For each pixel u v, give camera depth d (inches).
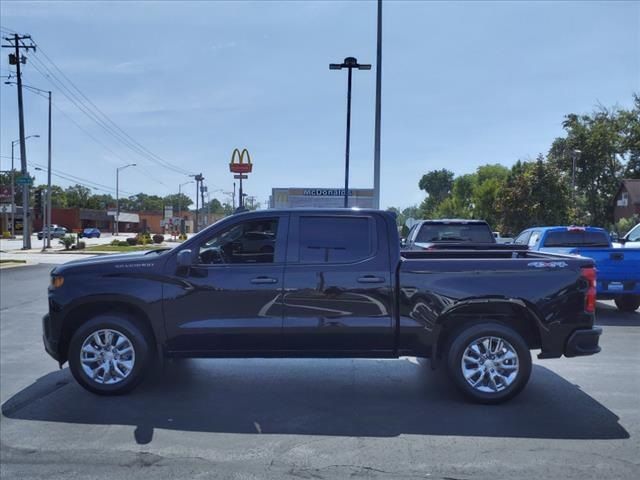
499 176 2618.1
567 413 221.6
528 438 195.6
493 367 231.1
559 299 231.1
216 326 233.5
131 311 244.1
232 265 237.0
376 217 240.2
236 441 192.2
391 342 234.4
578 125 2308.1
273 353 237.0
